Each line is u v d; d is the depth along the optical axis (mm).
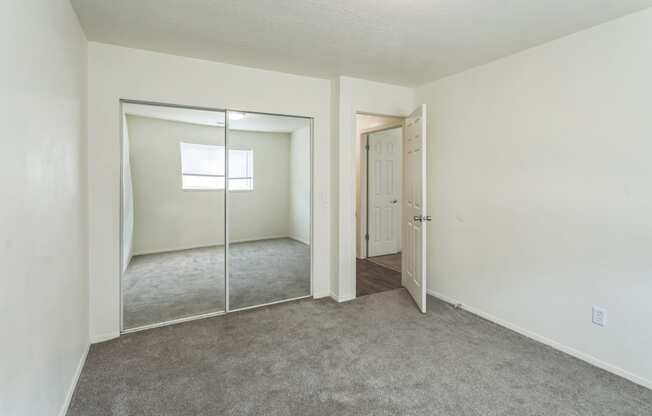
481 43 2516
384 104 3623
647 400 1892
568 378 2104
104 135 2549
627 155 2082
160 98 2727
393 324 2898
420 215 3191
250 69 3084
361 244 5285
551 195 2488
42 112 1459
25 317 1255
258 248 3373
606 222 2189
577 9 2002
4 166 1087
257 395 1931
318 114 3471
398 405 1847
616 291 2150
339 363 2270
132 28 2287
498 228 2887
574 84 2334
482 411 1799
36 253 1373
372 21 2184
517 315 2752
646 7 1968
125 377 2096
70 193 1942
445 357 2350
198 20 2178
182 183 3008
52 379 1574
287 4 1980
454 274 3350
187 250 3074
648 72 1985
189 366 2229
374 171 5348
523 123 2666
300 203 3520
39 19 1430
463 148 3207
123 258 2771
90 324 2541
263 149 3320
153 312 2957
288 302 3436
